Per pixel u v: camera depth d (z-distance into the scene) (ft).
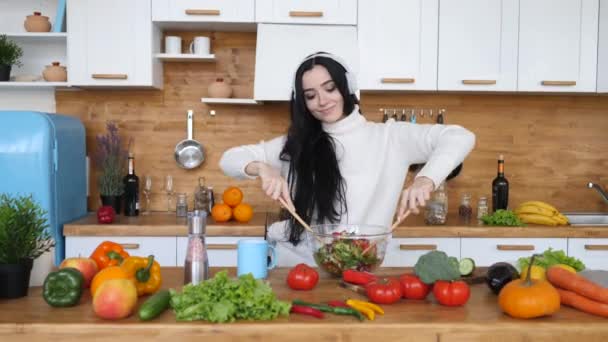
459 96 11.44
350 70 6.65
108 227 9.40
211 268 5.90
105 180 10.57
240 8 10.11
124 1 10.07
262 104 11.34
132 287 4.15
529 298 4.05
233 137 11.35
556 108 11.55
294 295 4.74
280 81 10.02
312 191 6.60
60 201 9.49
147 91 11.23
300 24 10.19
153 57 10.32
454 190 11.55
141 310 3.99
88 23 10.09
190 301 4.06
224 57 11.27
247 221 10.07
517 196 11.64
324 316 4.15
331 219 6.65
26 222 4.69
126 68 10.16
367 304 4.26
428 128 6.60
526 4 10.29
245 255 5.24
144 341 3.92
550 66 10.37
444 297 4.40
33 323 3.95
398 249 9.52
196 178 11.36
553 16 10.32
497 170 11.55
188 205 11.34
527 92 10.84
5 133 9.05
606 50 10.36
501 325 3.97
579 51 10.37
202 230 4.96
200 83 11.28
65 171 9.74
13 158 9.03
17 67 10.98
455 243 9.57
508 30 10.30
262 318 4.08
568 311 4.31
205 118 11.32
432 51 10.26
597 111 11.59
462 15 10.25
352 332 3.95
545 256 5.12
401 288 4.61
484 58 10.30
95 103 11.20
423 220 10.26
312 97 6.52
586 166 11.64
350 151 6.77
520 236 9.57
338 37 10.15
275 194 5.71
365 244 5.14
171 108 11.28
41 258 5.09
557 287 4.54
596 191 11.66
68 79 10.13
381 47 10.23
